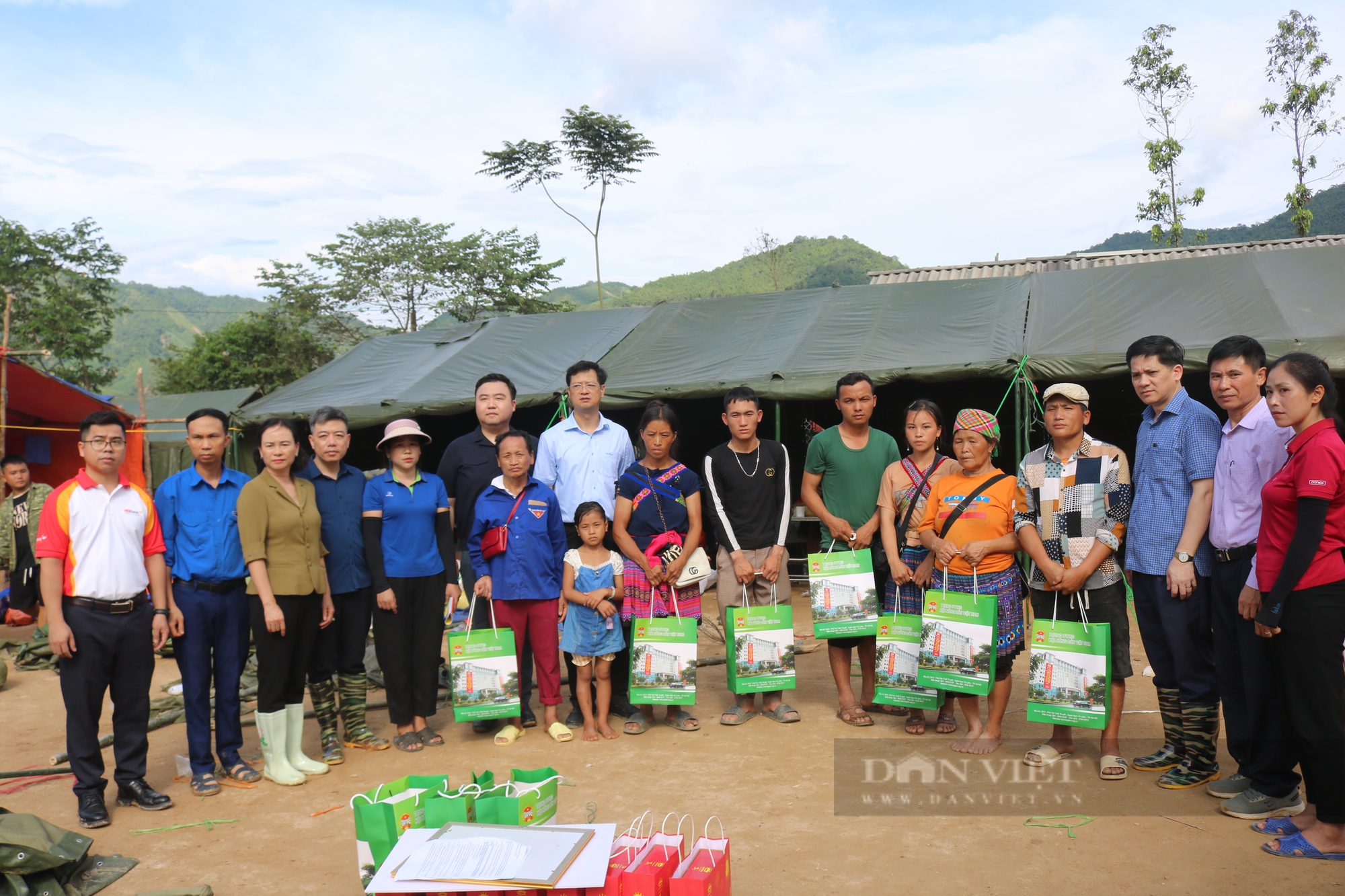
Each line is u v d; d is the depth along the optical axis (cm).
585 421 585
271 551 454
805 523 1216
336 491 498
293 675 466
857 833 366
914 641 486
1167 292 1031
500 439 532
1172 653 408
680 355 1154
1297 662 335
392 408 1180
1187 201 2472
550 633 527
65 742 557
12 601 816
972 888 316
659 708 578
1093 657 415
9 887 321
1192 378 1127
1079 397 428
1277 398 340
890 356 1013
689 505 541
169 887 341
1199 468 393
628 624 535
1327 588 330
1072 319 1012
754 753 477
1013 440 1308
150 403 1995
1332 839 334
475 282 3269
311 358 3322
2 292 2966
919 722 501
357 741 512
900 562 500
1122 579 439
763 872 334
